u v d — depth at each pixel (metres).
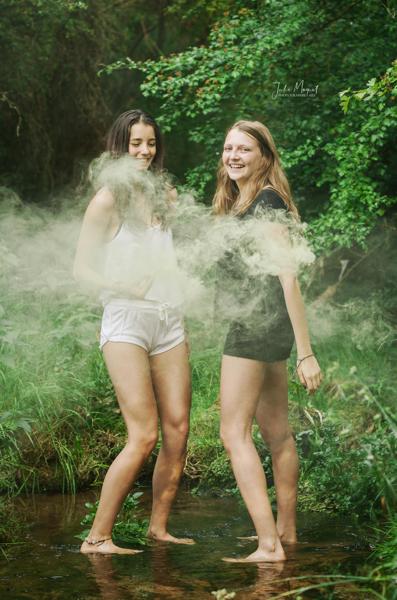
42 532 3.81
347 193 6.18
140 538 3.71
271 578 3.10
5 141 9.62
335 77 6.91
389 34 6.94
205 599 2.87
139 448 3.48
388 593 2.80
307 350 3.43
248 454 3.40
